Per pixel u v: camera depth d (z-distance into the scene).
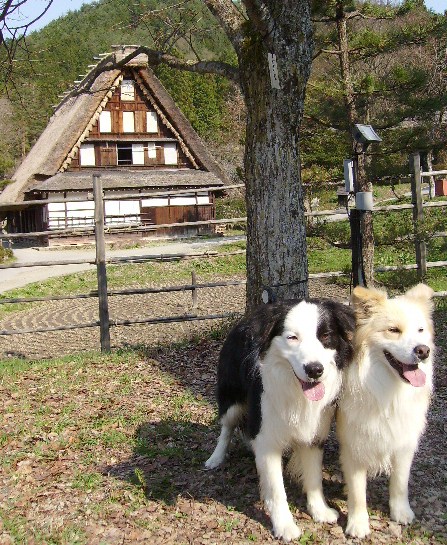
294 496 3.73
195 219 31.33
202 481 3.91
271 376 3.23
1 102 32.62
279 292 5.21
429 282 10.32
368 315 3.19
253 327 3.27
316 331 3.07
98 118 31.23
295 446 3.48
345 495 3.71
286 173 5.14
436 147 10.49
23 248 30.39
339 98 9.62
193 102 39.94
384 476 3.96
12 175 37.19
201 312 11.46
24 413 5.21
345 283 7.90
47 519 3.52
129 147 32.28
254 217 5.29
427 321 3.19
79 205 29.61
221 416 4.12
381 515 3.48
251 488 3.80
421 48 18.75
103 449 4.44
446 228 8.25
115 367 6.52
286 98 4.99
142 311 12.02
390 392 3.14
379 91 9.84
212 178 31.67
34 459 4.30
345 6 9.52
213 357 6.75
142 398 5.50
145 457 4.28
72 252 26.69
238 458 4.22
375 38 9.52
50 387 5.90
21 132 39.91
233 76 5.50
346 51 9.48
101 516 3.54
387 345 3.06
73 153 30.59
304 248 5.30
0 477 4.05
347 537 3.27
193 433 4.67
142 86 31.39
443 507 3.51
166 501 3.67
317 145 10.74
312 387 2.99
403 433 3.22
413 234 7.84
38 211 31.27
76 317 12.14
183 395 5.54
